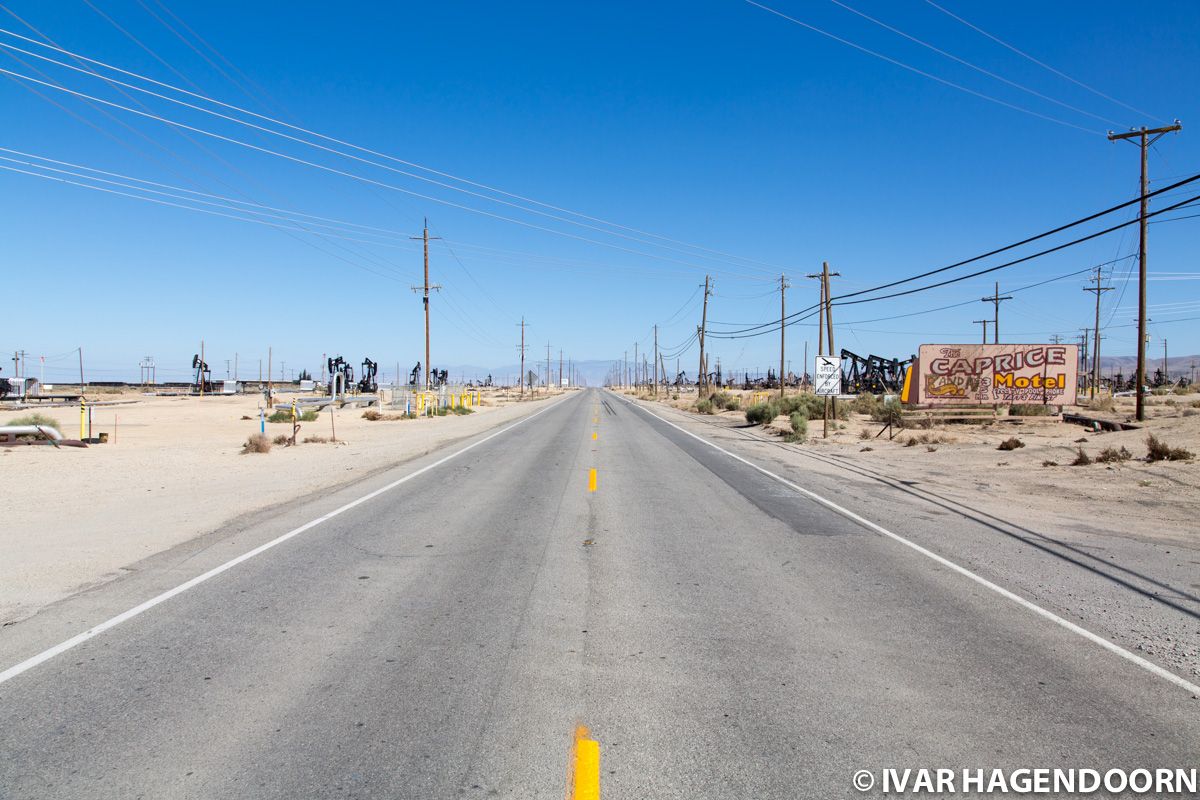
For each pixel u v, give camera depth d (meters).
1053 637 6.00
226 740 4.09
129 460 19.19
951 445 25.47
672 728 4.29
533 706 4.57
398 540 9.62
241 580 7.53
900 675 5.14
